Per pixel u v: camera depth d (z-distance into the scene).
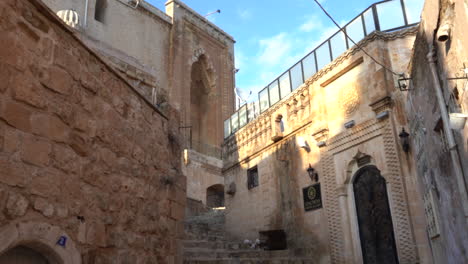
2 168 3.57
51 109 4.34
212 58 43.16
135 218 6.07
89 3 29.45
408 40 12.02
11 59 3.85
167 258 7.18
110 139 5.57
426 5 6.41
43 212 4.00
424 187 9.73
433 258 9.79
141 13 35.03
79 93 4.92
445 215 7.68
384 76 11.78
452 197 6.83
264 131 17.38
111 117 5.67
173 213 7.71
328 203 13.21
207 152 40.19
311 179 14.16
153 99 7.97
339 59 13.59
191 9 41.28
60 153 4.40
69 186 4.49
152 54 34.97
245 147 18.75
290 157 15.52
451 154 6.06
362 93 12.62
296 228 14.46
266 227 16.05
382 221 11.50
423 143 8.84
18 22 4.00
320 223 13.44
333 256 12.62
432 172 8.29
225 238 16.45
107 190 5.33
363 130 12.33
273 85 17.69
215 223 19.92
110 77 5.77
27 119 3.97
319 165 13.97
